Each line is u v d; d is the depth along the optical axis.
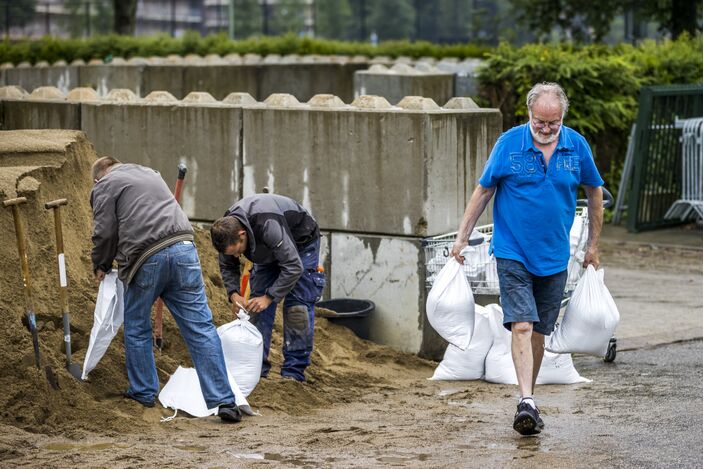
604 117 30.34
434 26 84.19
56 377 12.12
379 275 16.75
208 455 10.67
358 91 30.12
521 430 11.53
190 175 18.33
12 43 44.00
